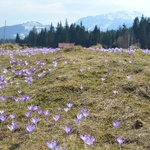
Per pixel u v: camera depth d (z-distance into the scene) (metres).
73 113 8.27
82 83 10.38
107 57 14.48
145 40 127.06
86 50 17.70
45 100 9.44
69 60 14.14
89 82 10.49
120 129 7.12
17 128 7.63
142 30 129.62
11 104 9.55
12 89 11.18
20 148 6.57
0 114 8.10
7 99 10.07
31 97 9.85
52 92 9.78
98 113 8.12
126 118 7.58
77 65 12.76
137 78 10.25
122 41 124.31
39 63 14.31
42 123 7.81
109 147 6.27
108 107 8.37
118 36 135.62
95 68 12.05
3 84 11.76
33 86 11.16
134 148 6.15
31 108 8.30
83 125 7.31
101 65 12.34
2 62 17.48
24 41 162.00
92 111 8.30
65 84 10.16
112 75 10.98
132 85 9.52
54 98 9.41
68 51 17.59
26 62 15.64
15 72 13.71
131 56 15.62
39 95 9.78
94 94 9.38
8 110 9.02
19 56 19.27
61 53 17.28
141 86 9.45
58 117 7.48
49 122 7.80
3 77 12.17
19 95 10.35
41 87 10.58
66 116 8.12
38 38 143.62
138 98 8.74
